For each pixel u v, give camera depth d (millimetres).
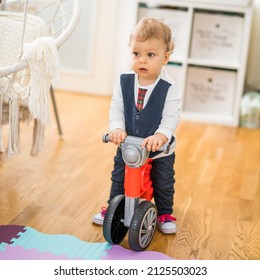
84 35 3598
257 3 3361
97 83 3680
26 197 1985
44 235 1700
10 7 2271
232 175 2396
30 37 2012
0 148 1828
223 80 3322
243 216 1965
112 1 3508
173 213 1943
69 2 3158
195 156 2623
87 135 2812
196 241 1742
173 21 3248
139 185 1602
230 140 2963
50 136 2736
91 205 1965
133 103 1646
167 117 1623
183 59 3242
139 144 1545
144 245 1647
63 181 2172
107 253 1616
